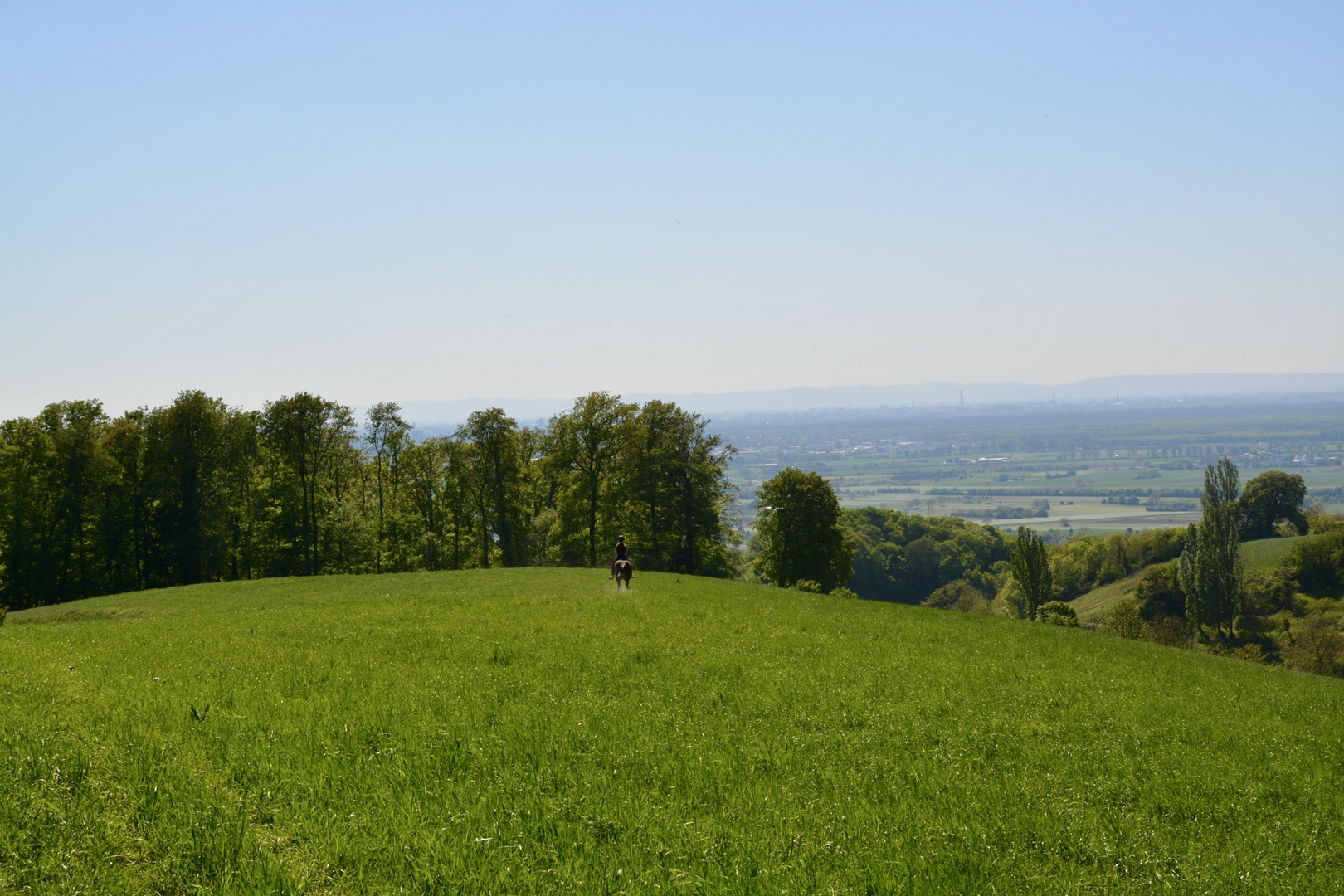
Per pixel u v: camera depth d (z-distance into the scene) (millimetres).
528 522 85438
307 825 8688
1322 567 104625
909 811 11273
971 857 9719
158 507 67562
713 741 13859
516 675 18203
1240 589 103125
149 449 67312
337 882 7566
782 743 14180
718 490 76125
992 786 12750
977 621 37062
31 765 9703
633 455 73125
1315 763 16031
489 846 8539
